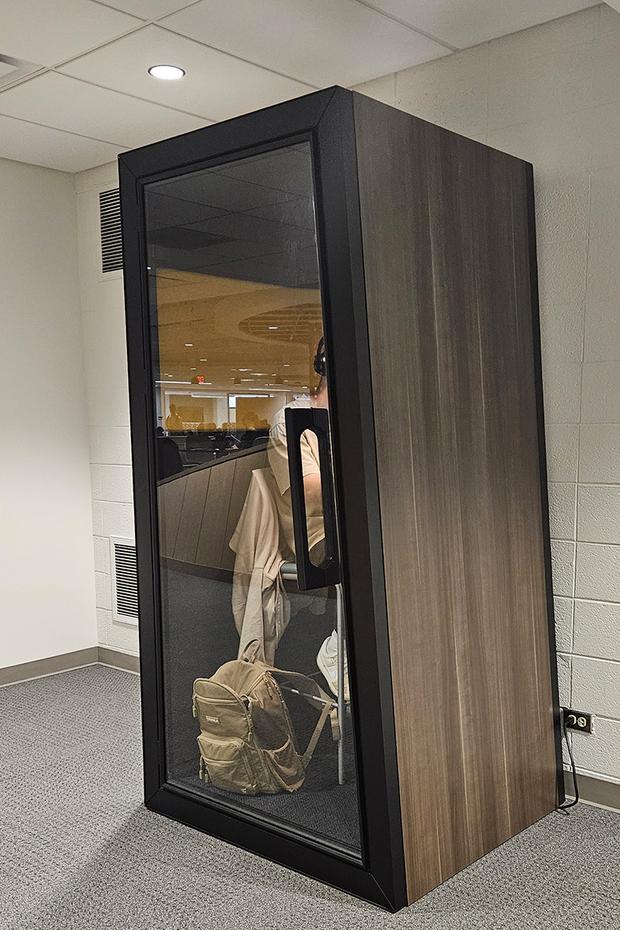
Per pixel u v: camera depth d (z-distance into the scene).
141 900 2.50
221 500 2.74
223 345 2.66
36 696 4.27
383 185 2.39
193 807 2.91
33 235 4.48
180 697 2.93
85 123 3.83
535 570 2.92
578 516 2.97
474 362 2.69
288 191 2.45
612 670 2.93
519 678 2.84
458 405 2.63
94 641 4.79
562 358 2.96
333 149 2.31
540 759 2.92
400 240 2.44
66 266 4.62
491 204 2.77
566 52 2.88
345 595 2.41
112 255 4.48
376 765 2.41
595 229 2.86
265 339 2.55
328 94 2.31
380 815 2.42
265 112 2.45
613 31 2.78
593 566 2.95
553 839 2.79
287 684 2.64
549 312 2.98
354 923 2.37
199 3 2.73
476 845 2.66
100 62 3.18
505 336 2.82
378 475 2.37
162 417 2.86
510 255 2.85
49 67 3.22
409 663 2.46
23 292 4.45
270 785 2.71
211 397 2.71
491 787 2.72
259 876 2.62
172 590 2.91
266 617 2.67
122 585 4.63
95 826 2.94
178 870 2.66
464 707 2.63
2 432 4.39
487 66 3.07
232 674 2.77
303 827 2.64
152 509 2.91
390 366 2.41
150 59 3.15
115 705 4.12
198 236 2.68
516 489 2.85
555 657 3.01
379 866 2.43
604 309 2.86
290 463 2.51
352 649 2.42
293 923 2.38
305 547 2.52
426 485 2.52
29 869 2.67
